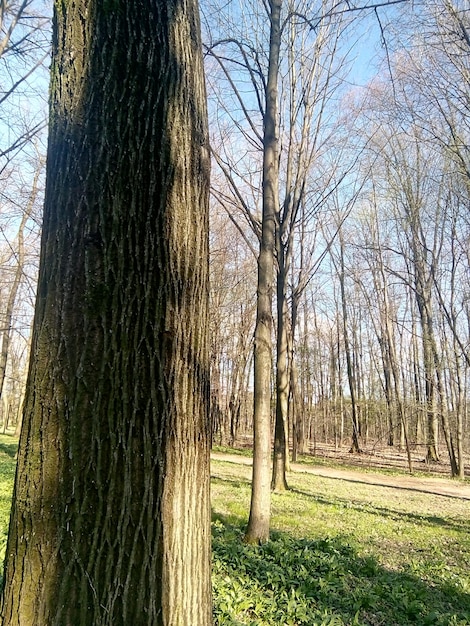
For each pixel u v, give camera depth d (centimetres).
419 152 2231
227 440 3538
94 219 194
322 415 4234
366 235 3130
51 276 194
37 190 1772
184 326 206
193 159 223
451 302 2191
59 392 182
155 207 204
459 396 2161
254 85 955
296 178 1308
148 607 176
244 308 3388
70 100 204
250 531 716
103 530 174
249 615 433
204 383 216
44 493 175
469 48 1127
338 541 743
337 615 450
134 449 183
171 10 222
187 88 224
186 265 211
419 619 488
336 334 4000
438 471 2356
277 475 1383
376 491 1570
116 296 190
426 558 749
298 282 1866
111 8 206
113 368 186
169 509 189
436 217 2328
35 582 169
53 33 218
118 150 200
